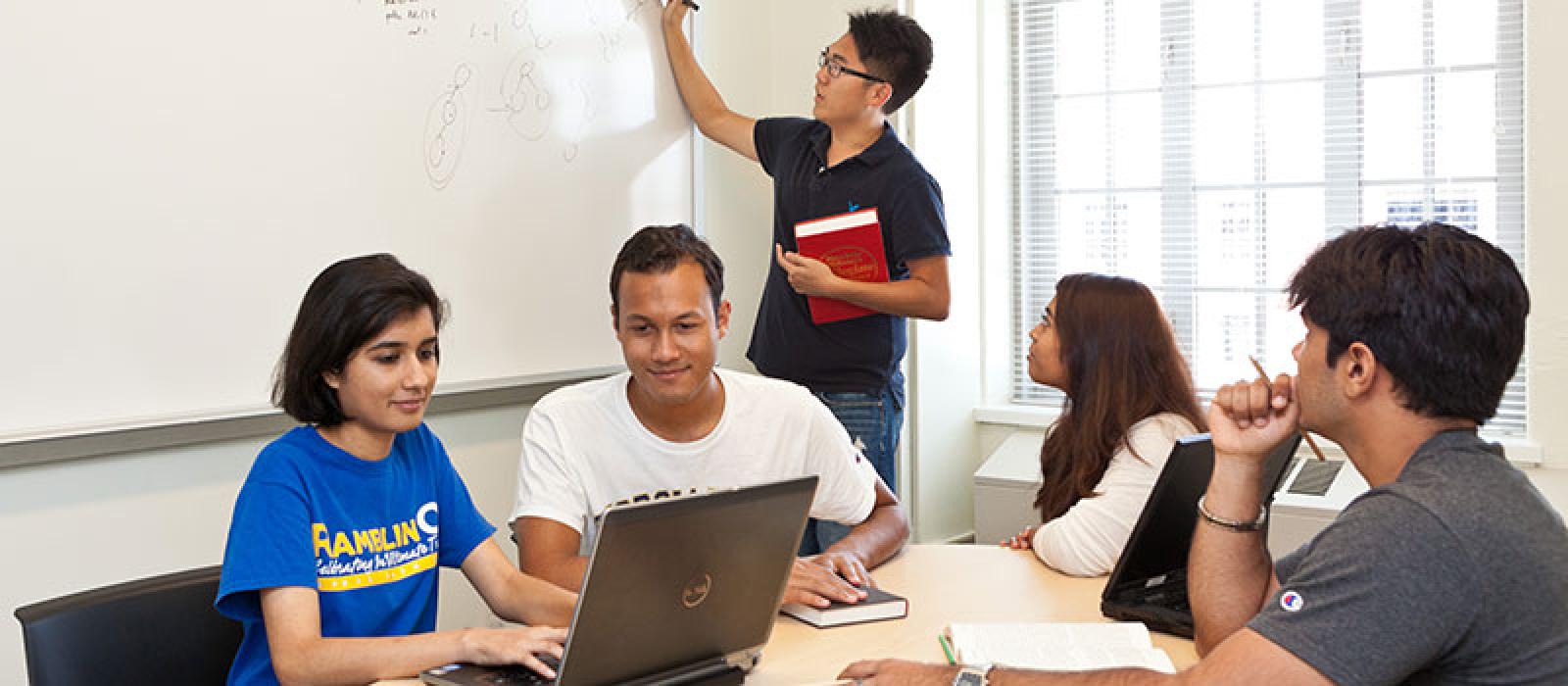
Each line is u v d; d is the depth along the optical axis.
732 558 1.39
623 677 1.37
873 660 1.50
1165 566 1.73
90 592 1.59
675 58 3.06
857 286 2.67
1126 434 2.01
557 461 1.91
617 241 2.92
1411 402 1.19
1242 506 1.53
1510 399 3.32
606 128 2.87
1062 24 3.94
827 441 2.04
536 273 2.71
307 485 1.59
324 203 2.31
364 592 1.65
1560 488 3.10
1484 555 1.10
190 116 2.11
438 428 2.55
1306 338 1.27
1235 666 1.18
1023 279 4.07
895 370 2.90
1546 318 3.12
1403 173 3.47
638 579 1.31
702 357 1.80
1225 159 3.73
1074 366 2.08
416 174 2.46
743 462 1.96
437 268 2.50
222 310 2.16
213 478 2.20
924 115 3.59
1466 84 3.37
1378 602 1.12
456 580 2.61
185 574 1.67
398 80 2.42
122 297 2.03
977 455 4.01
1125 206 3.90
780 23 3.42
